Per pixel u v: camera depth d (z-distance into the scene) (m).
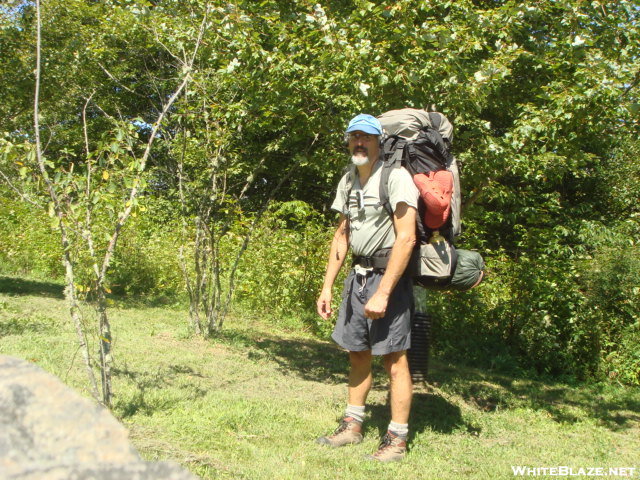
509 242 12.58
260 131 6.96
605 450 4.80
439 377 7.34
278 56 5.60
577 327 8.69
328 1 6.36
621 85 5.36
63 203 4.00
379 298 3.72
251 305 10.39
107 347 4.01
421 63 5.31
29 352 5.59
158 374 5.43
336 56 5.23
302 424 4.36
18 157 3.80
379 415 5.03
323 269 9.76
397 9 5.22
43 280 12.20
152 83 7.79
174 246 11.41
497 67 5.30
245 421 4.23
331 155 6.67
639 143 12.97
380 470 3.58
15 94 9.66
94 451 0.72
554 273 8.80
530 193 8.64
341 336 4.08
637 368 8.35
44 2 9.30
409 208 3.77
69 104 9.64
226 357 6.73
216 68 6.96
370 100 5.56
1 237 13.30
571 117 5.48
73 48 9.16
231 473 3.15
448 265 3.93
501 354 8.75
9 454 0.68
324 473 3.36
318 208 13.21
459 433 4.81
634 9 5.73
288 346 8.09
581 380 8.61
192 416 4.16
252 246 10.19
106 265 3.95
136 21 6.69
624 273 8.47
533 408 6.29
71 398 0.82
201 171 8.10
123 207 4.16
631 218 12.59
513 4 5.47
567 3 5.49
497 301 9.00
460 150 6.46
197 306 7.82
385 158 3.96
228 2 5.59
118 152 3.84
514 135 5.69
